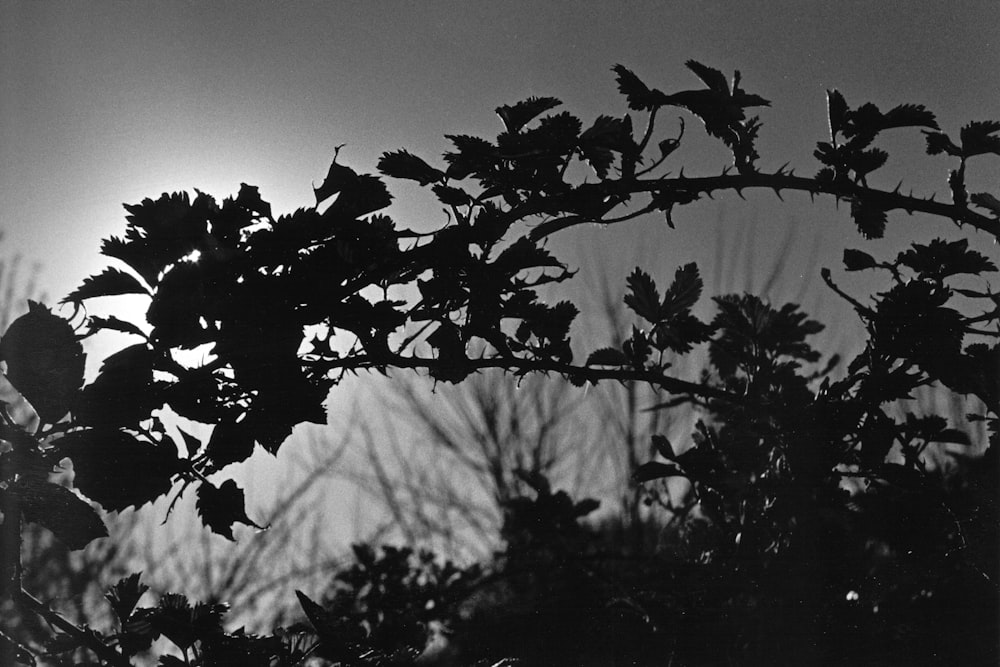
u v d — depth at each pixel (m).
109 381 1.30
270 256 1.37
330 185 1.42
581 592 2.01
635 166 1.58
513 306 1.61
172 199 1.34
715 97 1.55
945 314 1.63
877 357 1.67
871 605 1.80
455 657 2.00
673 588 1.92
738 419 1.83
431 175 1.54
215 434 1.32
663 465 1.83
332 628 1.49
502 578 2.17
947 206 1.68
